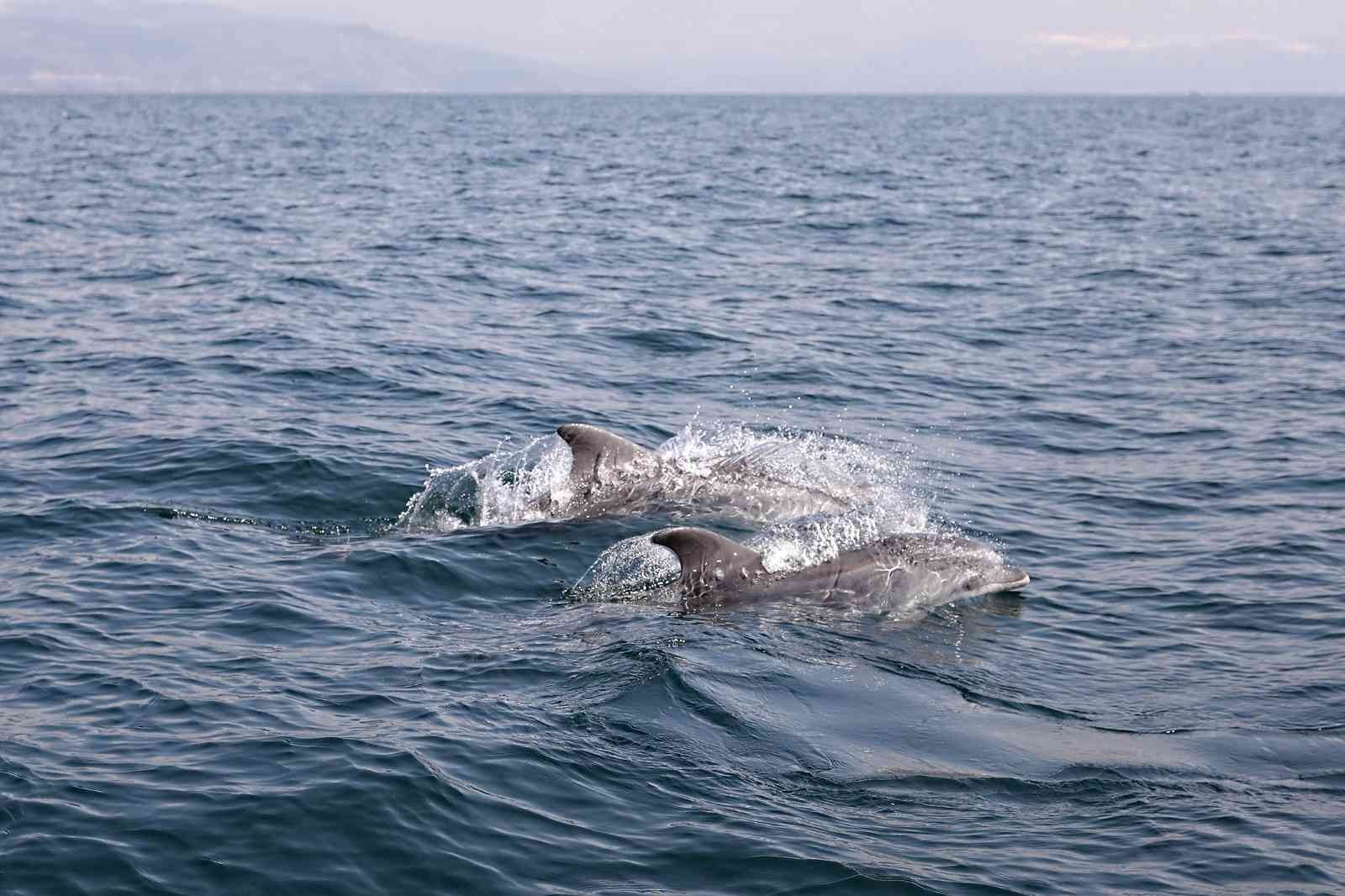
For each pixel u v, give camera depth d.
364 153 84.50
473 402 19.28
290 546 13.15
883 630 11.45
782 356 23.05
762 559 12.34
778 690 9.95
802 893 7.31
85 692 9.57
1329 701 10.06
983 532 14.29
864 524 14.14
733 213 46.28
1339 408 19.52
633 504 14.55
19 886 7.18
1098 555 13.63
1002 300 29.12
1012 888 7.37
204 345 22.41
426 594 12.01
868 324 26.14
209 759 8.56
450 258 34.03
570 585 12.38
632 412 19.16
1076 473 16.56
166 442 16.38
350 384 20.02
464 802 8.13
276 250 35.00
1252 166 76.12
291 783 8.26
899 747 9.12
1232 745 9.27
